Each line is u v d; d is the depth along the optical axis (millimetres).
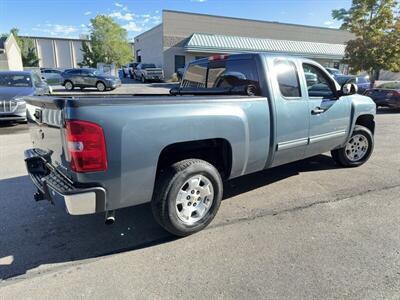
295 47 34219
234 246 3020
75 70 21109
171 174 2967
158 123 2742
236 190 4422
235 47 30672
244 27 32500
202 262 2775
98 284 2498
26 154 3580
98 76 20656
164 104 2807
